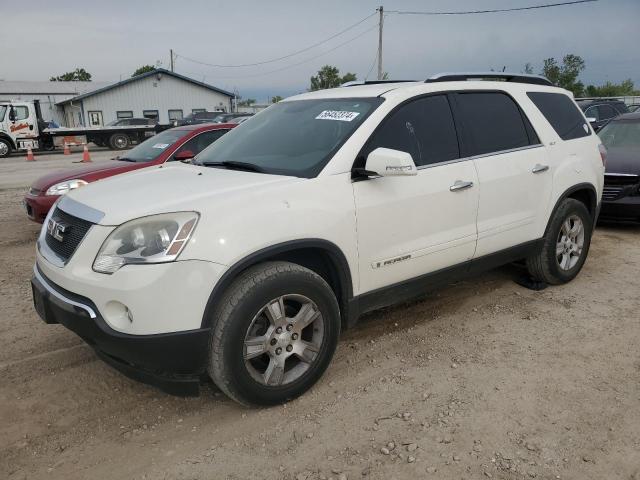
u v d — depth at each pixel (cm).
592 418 311
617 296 498
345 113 384
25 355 397
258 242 299
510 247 454
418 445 290
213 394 345
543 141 477
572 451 284
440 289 518
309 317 326
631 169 703
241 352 300
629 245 669
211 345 295
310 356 334
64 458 287
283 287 308
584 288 519
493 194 426
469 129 423
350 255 344
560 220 488
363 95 399
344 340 414
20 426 314
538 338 414
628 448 286
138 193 321
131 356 286
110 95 4084
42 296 316
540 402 328
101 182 373
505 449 286
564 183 486
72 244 307
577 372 363
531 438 295
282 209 312
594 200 533
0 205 1023
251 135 425
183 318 282
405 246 374
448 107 415
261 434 303
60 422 318
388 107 377
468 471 270
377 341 412
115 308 284
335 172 341
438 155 397
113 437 304
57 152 2766
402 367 372
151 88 4197
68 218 321
